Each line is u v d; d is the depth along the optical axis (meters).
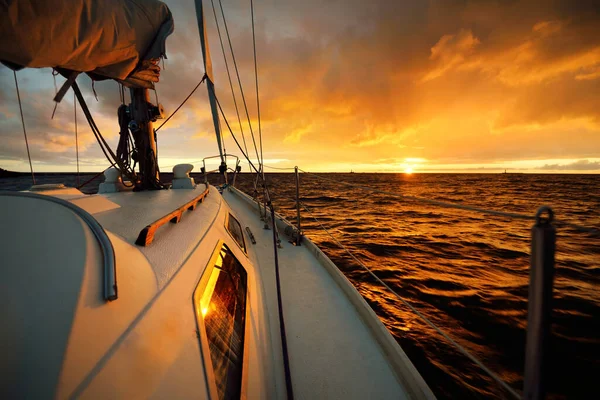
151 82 2.96
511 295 7.52
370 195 38.34
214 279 2.12
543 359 0.95
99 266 1.17
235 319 2.10
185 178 4.83
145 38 2.31
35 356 0.81
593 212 25.58
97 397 0.82
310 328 2.85
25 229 1.24
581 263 10.72
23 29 1.38
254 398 1.65
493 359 5.02
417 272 9.16
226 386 1.48
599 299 7.70
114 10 1.95
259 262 4.44
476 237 14.62
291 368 2.35
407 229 16.52
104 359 0.92
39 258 1.09
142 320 1.18
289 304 3.28
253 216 7.55
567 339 5.88
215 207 3.99
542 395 0.97
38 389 0.75
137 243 1.71
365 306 3.04
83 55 1.85
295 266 4.33
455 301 7.14
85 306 0.99
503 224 18.84
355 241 13.20
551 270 0.92
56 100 1.89
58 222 1.32
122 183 4.39
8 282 0.97
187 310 1.52
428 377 4.62
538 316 0.94
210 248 2.43
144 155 4.46
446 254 11.37
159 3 2.43
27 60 1.53
